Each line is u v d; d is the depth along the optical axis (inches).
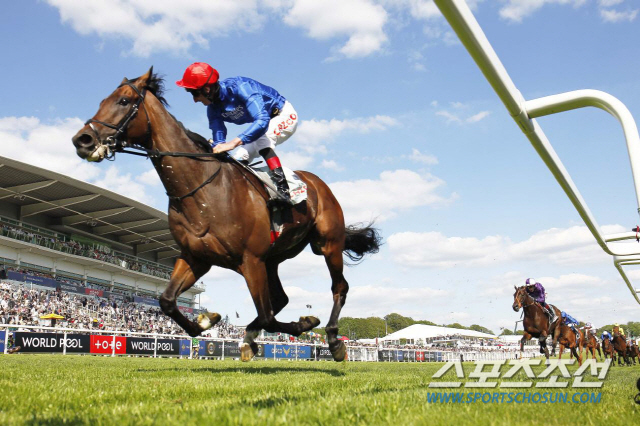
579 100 93.4
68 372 200.2
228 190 159.2
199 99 165.9
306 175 197.2
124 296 1227.9
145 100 155.9
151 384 145.9
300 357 768.3
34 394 115.4
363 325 3208.7
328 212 194.4
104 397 115.8
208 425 73.2
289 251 198.7
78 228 1242.0
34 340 506.6
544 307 401.1
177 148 157.2
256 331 186.2
